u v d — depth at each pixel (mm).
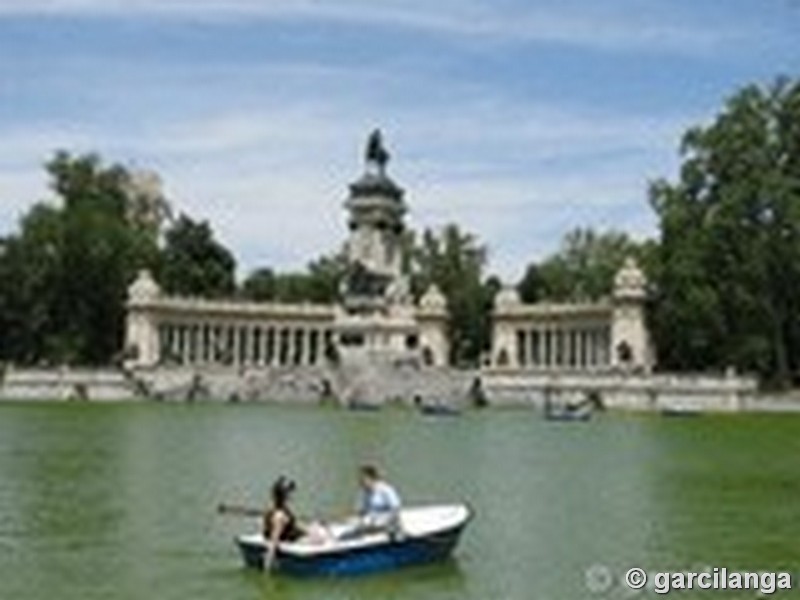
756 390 175375
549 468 78062
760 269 177500
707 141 184625
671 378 176375
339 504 58094
